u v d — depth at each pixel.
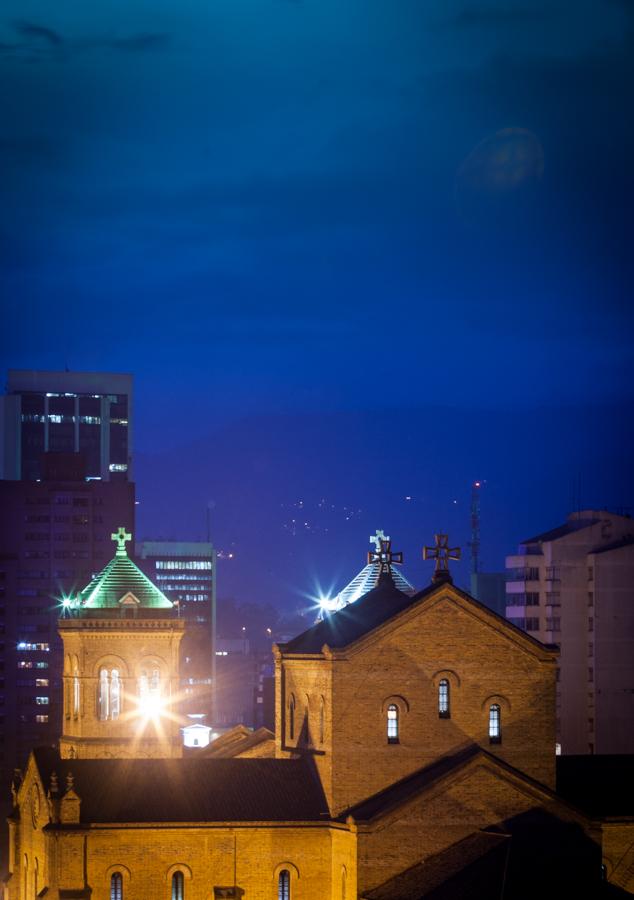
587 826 149.50
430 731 152.50
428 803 146.50
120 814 146.38
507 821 148.00
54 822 144.75
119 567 189.88
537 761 153.75
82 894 143.38
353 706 151.38
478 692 153.50
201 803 148.88
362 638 152.00
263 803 150.38
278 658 164.75
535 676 154.50
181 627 186.25
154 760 153.88
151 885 145.75
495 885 141.62
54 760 155.62
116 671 184.62
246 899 147.62
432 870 145.12
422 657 152.88
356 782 150.62
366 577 186.62
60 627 187.00
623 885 151.00
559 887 144.62
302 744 158.50
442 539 155.75
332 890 149.38
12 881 161.75
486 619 154.00
